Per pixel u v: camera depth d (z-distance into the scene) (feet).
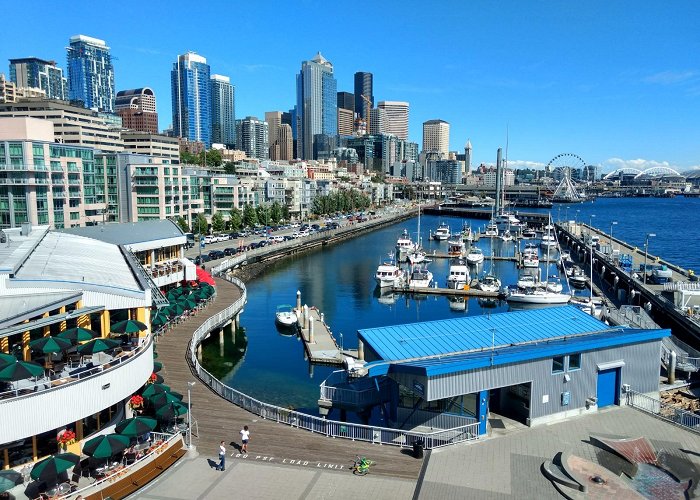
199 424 135.64
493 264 530.27
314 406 186.19
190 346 202.18
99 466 111.04
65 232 258.78
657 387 149.79
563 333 152.05
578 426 130.00
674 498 99.25
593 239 546.67
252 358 239.50
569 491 100.17
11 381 105.09
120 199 579.89
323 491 103.50
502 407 138.00
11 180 428.15
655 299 303.68
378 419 160.76
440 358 133.80
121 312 155.63
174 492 103.30
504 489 102.12
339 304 357.00
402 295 387.14
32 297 127.95
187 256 467.11
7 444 109.29
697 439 123.03
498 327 155.63
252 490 104.01
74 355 132.87
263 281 432.66
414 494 101.55
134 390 131.44
